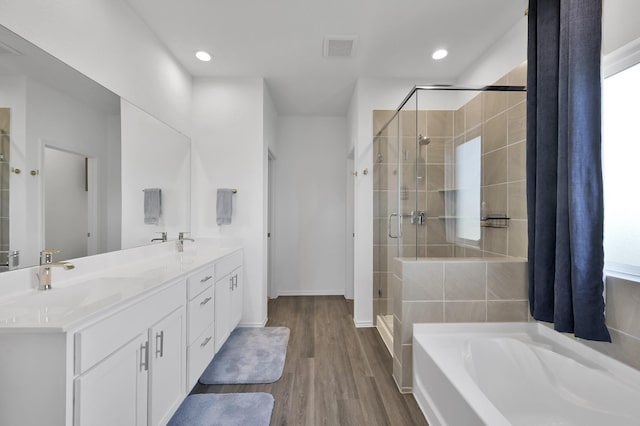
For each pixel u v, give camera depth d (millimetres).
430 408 1644
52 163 1410
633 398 1283
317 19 2166
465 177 2314
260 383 2039
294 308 3654
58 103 1440
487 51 2559
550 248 1685
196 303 1888
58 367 938
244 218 3033
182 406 1771
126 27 1986
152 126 2307
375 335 2867
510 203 2145
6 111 1186
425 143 2318
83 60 1613
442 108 2309
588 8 1375
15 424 953
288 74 2988
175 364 1620
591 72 1379
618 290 1417
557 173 1597
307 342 2701
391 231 2723
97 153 1716
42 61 1354
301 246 4238
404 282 1948
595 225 1388
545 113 1665
